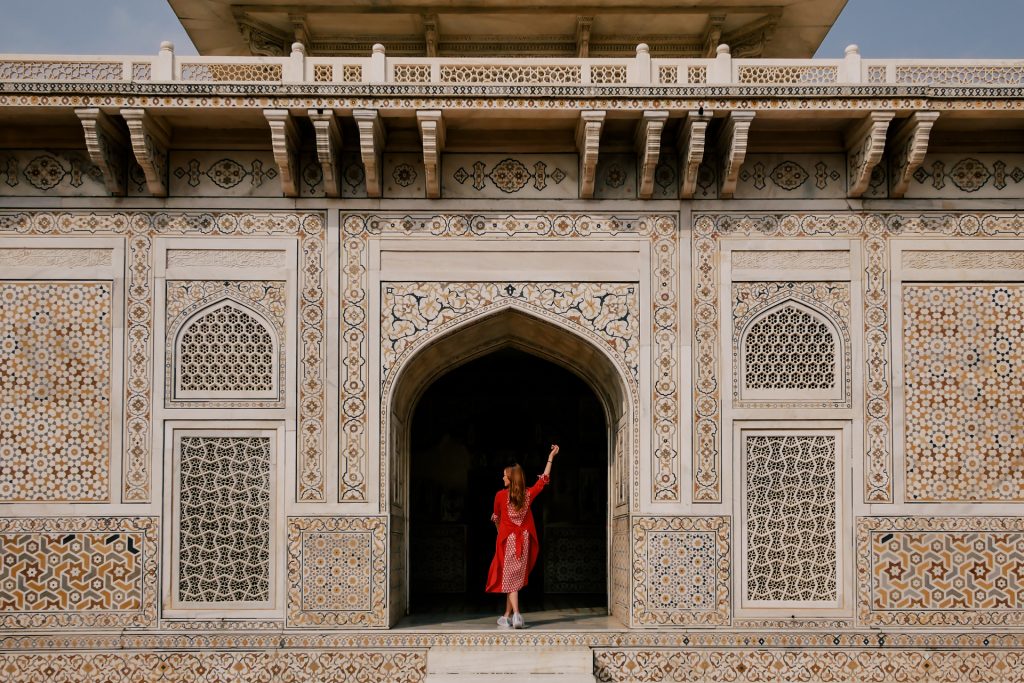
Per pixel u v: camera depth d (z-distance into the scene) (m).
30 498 6.11
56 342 6.21
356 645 6.01
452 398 9.25
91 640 5.98
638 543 6.18
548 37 8.08
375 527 6.18
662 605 6.13
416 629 6.12
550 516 9.00
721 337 6.32
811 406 6.25
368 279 6.35
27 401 6.17
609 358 6.34
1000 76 6.22
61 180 6.30
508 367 9.26
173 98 5.93
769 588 6.16
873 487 6.19
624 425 6.48
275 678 5.98
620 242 6.40
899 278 6.32
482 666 5.90
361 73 6.24
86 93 5.88
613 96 6.00
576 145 6.43
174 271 6.30
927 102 5.95
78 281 6.26
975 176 6.38
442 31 8.01
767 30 7.83
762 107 5.99
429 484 9.16
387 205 6.39
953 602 6.10
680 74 6.23
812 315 6.33
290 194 6.32
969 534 6.14
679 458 6.25
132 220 6.30
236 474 6.21
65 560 6.08
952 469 6.20
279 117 5.95
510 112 6.04
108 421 6.18
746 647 6.01
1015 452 6.21
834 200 6.39
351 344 6.31
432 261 6.38
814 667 6.00
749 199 6.40
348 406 6.27
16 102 5.87
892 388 6.25
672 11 7.66
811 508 6.20
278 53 8.05
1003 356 6.27
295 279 6.32
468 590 9.02
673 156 6.45
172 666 5.97
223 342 6.29
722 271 6.36
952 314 6.30
